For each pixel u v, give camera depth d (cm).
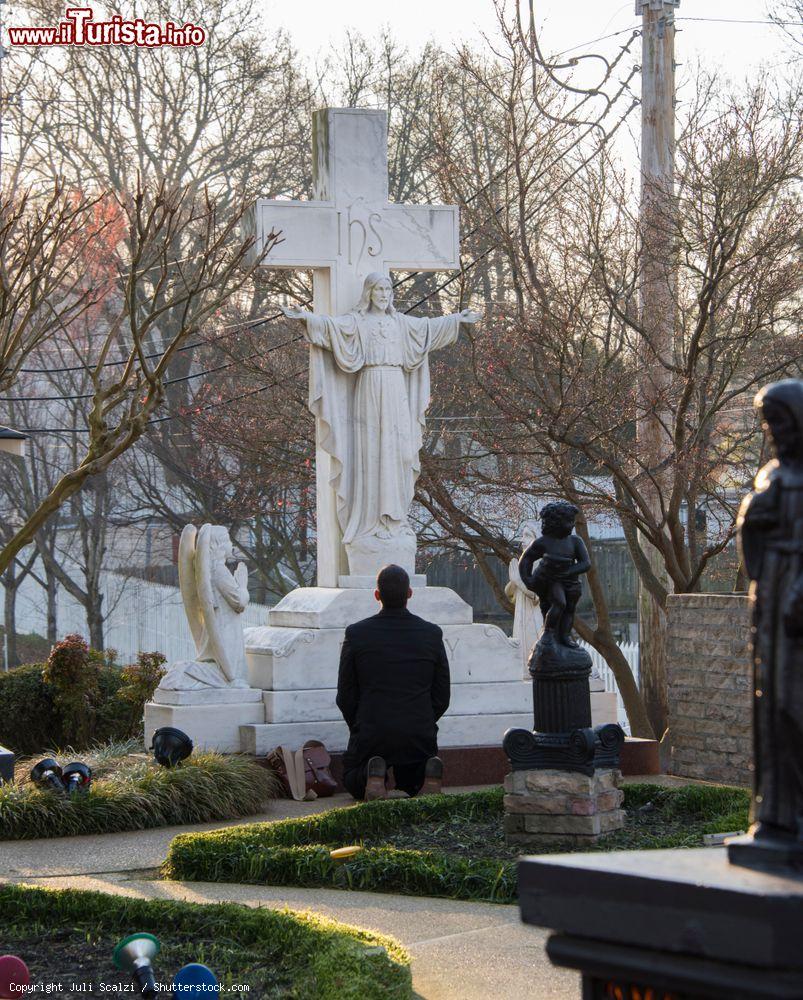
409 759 1064
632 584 3444
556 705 912
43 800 1011
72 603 4166
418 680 1072
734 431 2086
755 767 332
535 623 1375
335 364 1384
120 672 1731
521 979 626
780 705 322
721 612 1248
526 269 2111
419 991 614
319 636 1284
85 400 3209
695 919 307
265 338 2630
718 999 304
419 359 1408
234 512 2764
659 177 1864
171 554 3747
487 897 788
